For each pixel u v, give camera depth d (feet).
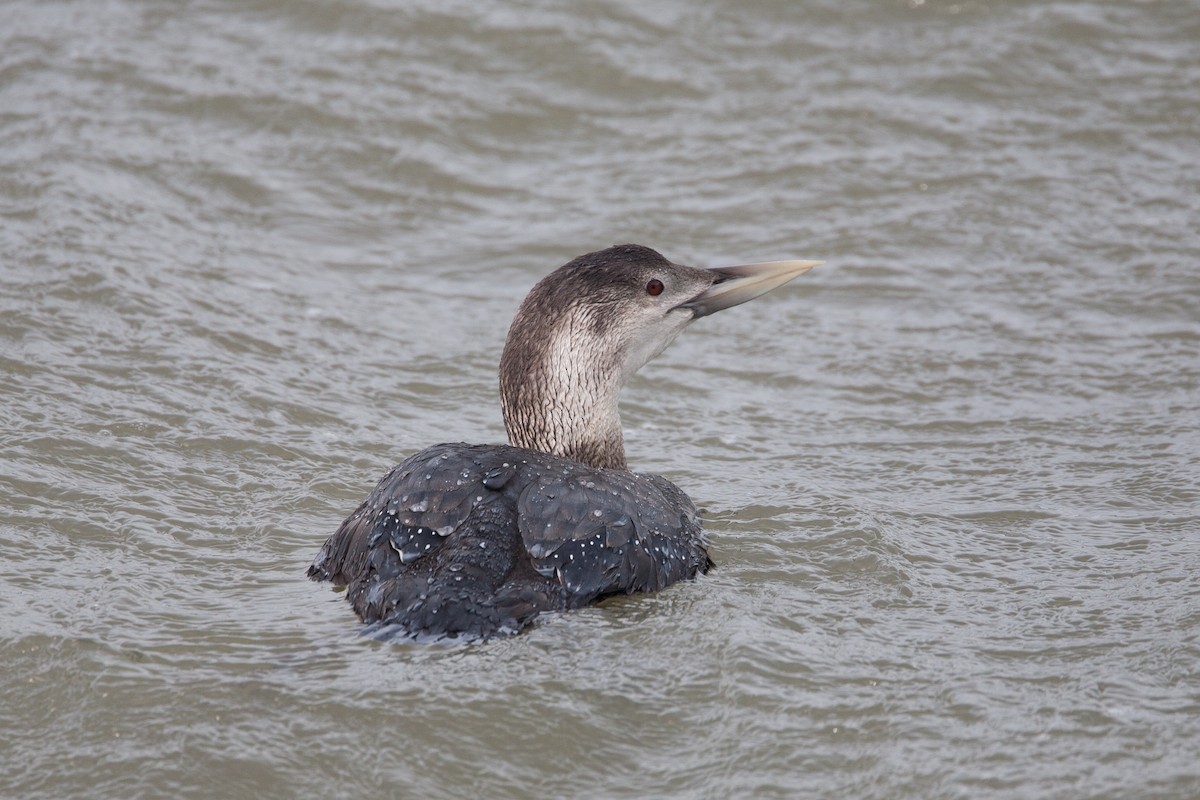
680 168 57.72
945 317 48.16
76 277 45.85
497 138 59.57
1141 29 66.03
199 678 26.05
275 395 41.01
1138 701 25.91
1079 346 45.98
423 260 51.65
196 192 53.88
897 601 30.17
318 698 25.32
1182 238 52.29
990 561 32.63
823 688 26.35
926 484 37.52
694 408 42.80
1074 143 58.75
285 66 62.13
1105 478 37.58
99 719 25.08
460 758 24.26
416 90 61.46
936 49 64.80
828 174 56.80
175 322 44.34
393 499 29.01
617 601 28.53
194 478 35.94
